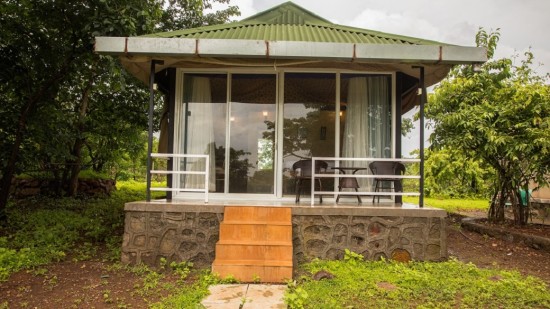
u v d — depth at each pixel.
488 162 7.55
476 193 14.51
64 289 4.14
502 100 7.45
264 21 7.31
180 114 6.47
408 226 5.09
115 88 9.12
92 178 12.26
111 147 12.44
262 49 5.18
